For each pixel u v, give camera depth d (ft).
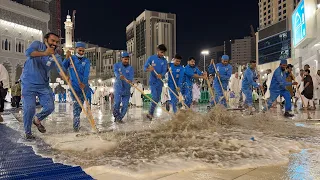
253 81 32.27
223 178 9.32
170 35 470.80
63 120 27.81
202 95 72.23
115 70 26.45
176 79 29.12
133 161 11.18
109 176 9.59
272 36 279.90
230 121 21.22
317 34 81.15
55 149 13.84
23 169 10.48
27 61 17.28
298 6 96.43
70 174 9.82
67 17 263.70
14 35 211.20
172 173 9.87
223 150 12.73
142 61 492.13
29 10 221.87
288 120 24.75
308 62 88.22
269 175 9.59
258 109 40.40
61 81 100.48
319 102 49.67
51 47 16.96
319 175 9.53
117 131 19.19
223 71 33.81
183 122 19.08
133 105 59.41
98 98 71.61
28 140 16.55
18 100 57.06
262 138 15.48
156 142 14.76
